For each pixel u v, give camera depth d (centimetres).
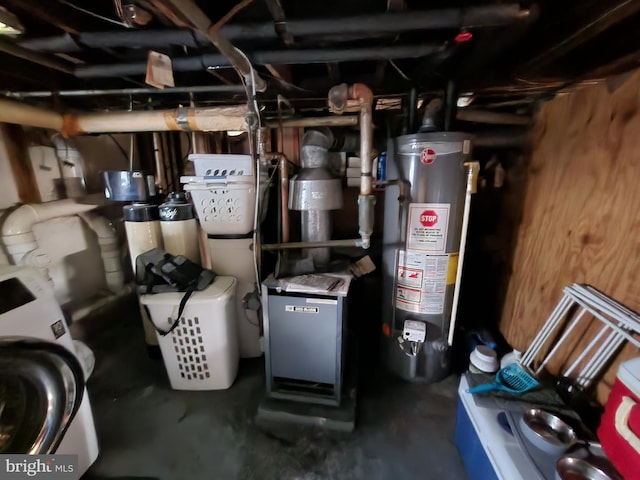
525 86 158
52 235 219
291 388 176
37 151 206
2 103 146
